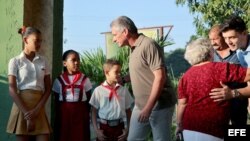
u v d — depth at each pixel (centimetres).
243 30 412
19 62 484
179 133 466
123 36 465
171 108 472
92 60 757
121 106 544
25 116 472
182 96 383
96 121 546
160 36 813
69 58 539
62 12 620
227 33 412
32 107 479
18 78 483
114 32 468
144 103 466
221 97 361
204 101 368
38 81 488
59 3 612
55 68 596
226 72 365
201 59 377
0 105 555
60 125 534
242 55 409
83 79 544
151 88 461
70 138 531
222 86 365
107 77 550
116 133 539
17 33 557
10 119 484
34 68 487
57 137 538
